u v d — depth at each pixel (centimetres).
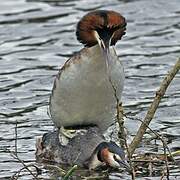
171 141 1611
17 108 1797
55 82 1528
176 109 1766
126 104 1803
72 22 2312
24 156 1565
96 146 1510
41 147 1573
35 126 1702
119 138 1608
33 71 2002
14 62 2058
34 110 1783
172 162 1496
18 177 1445
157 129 1669
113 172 1484
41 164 1527
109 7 2417
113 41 1475
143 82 1920
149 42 2175
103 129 1580
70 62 1495
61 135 1564
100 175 1477
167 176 1426
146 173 1459
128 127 1677
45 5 2445
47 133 1594
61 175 1473
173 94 1847
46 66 2030
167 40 2184
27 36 2230
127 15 2359
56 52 2120
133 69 2000
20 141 1631
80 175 1483
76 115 1538
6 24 2312
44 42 2186
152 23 2303
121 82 1505
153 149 1570
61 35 2228
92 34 1463
